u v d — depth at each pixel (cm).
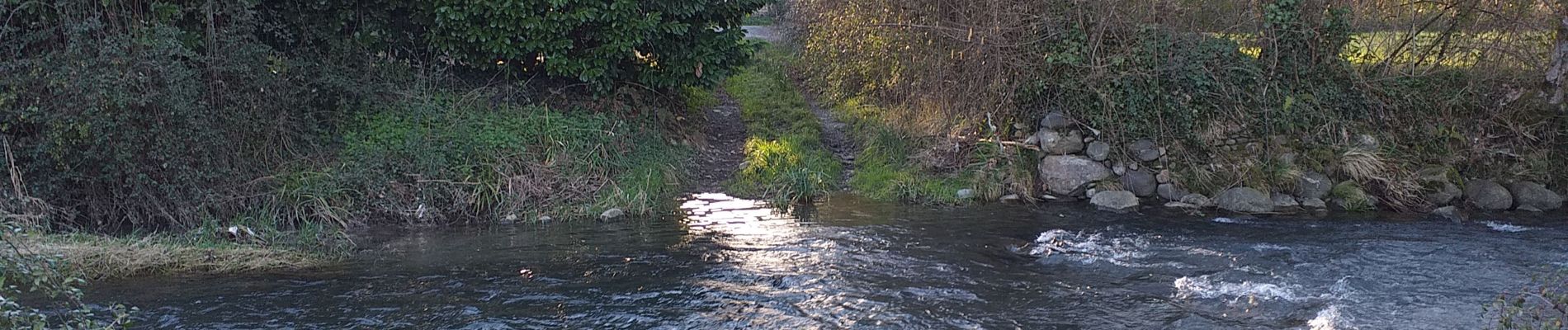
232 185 1059
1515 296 752
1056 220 1109
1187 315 729
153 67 981
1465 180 1248
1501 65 1295
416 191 1120
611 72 1336
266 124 1125
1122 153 1252
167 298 756
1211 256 921
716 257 914
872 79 1631
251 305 741
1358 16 1291
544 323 705
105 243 888
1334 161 1243
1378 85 1292
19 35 1013
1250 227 1073
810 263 891
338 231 1002
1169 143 1253
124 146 974
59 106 964
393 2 1273
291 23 1234
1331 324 701
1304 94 1277
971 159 1310
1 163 962
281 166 1129
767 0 1438
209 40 1075
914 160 1352
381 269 870
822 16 1731
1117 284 820
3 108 962
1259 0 1286
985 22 1320
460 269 870
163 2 1093
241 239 984
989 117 1321
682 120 1475
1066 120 1284
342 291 788
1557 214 1162
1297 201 1209
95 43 993
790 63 2023
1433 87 1303
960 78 1361
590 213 1130
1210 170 1234
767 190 1253
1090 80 1264
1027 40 1298
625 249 952
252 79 1099
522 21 1266
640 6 1304
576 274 852
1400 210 1188
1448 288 799
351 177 1098
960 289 803
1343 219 1129
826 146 1482
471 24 1278
